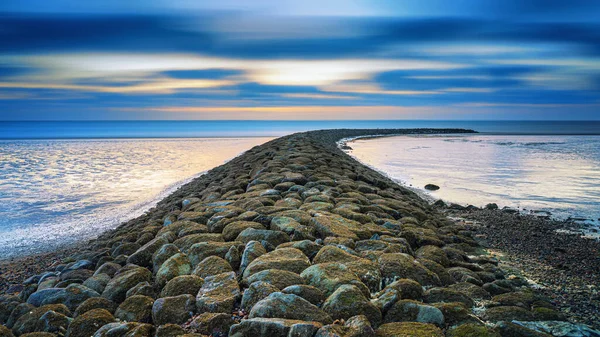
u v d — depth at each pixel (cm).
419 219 1350
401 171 3212
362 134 9594
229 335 525
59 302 712
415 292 650
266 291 599
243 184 1647
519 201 2112
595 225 1602
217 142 7762
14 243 1570
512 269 1005
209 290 648
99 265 974
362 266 712
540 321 604
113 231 1585
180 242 910
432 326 531
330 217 995
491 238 1349
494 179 2820
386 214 1203
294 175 1581
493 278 845
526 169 3334
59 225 1822
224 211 1128
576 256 1148
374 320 559
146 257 888
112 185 2805
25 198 2391
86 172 3406
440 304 594
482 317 628
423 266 747
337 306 567
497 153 4800
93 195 2478
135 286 720
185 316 600
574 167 3456
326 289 624
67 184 2841
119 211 2088
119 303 709
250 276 671
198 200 1590
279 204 1183
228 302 607
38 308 664
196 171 3469
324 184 1499
